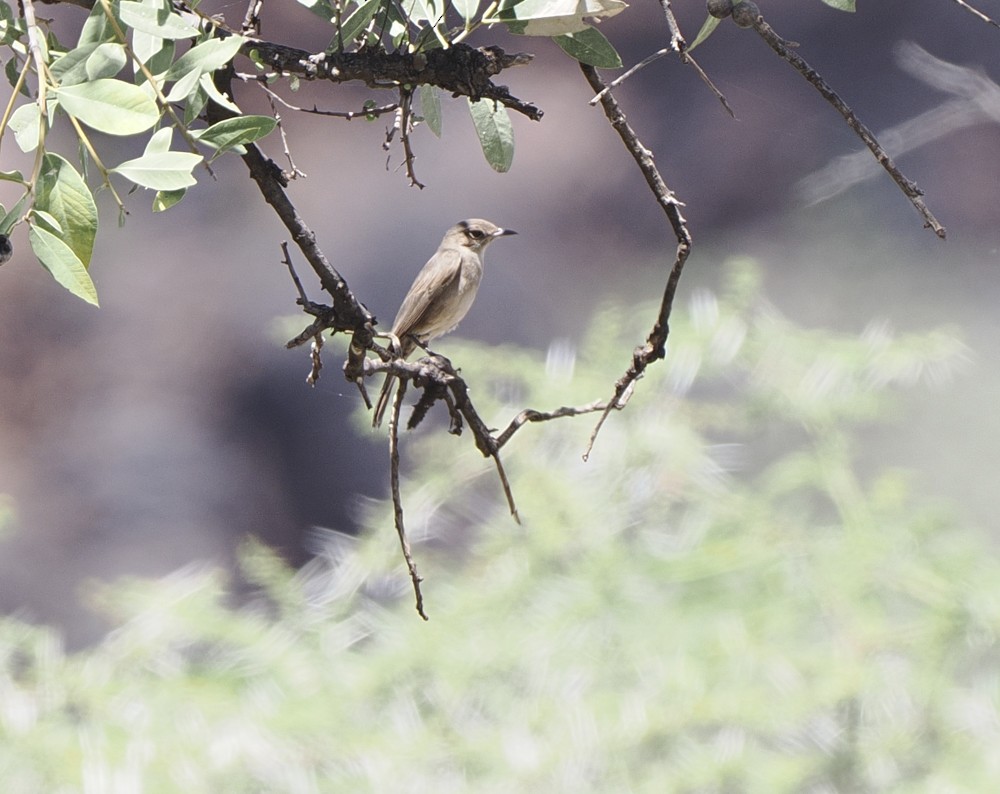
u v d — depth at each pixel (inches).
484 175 943.7
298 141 916.0
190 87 144.6
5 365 872.9
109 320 911.7
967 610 309.3
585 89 959.6
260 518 876.0
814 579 326.0
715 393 417.1
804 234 838.5
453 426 171.9
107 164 626.5
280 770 297.3
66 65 135.9
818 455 360.5
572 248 935.7
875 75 937.5
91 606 391.5
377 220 927.0
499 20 162.1
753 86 952.3
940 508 346.9
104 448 872.3
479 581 350.3
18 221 132.8
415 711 312.0
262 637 336.2
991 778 287.3
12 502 758.5
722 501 353.7
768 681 304.5
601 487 359.9
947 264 806.5
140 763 292.5
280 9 689.0
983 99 673.0
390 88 168.7
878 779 290.2
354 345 169.5
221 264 925.8
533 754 292.8
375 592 372.2
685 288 832.3
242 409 911.0
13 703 304.3
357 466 897.5
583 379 386.9
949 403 482.6
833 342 380.2
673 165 949.2
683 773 289.0
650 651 315.9
